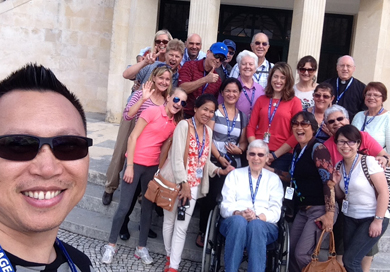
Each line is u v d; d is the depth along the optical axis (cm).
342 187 354
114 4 942
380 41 838
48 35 1049
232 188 372
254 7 1077
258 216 350
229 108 425
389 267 414
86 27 1042
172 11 1090
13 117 96
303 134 363
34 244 102
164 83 396
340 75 453
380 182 336
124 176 386
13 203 95
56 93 105
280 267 334
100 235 455
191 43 506
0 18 1039
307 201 364
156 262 415
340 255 388
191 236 457
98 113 1066
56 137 97
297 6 768
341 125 370
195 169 378
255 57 444
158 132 392
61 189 101
